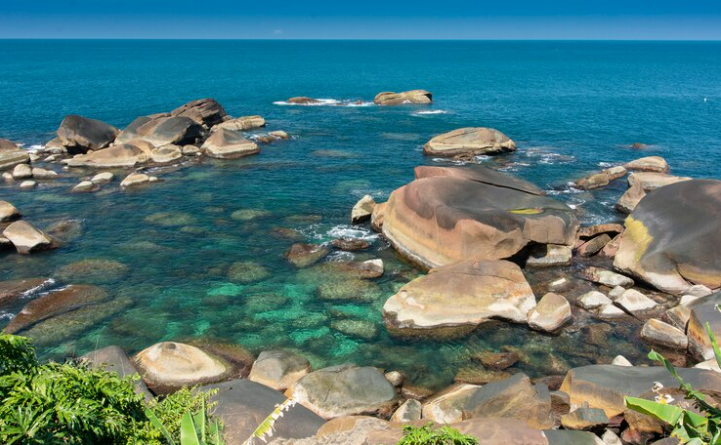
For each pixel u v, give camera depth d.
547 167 41.06
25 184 36.22
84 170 40.53
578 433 12.92
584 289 23.03
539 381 17.11
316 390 15.79
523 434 11.74
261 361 17.28
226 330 20.00
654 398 14.06
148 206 32.69
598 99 79.00
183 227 29.39
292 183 37.34
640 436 13.93
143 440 7.84
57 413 6.93
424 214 25.42
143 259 25.52
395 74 126.81
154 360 17.08
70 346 18.86
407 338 19.62
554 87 96.25
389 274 24.23
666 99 78.62
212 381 16.91
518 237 24.05
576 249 26.50
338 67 151.62
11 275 23.75
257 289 22.88
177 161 42.88
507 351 18.88
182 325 20.27
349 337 19.69
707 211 23.41
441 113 66.88
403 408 15.09
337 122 60.47
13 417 6.52
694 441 7.39
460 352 18.86
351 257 25.78
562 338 19.56
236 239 27.84
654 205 25.70
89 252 26.16
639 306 20.97
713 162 42.88
